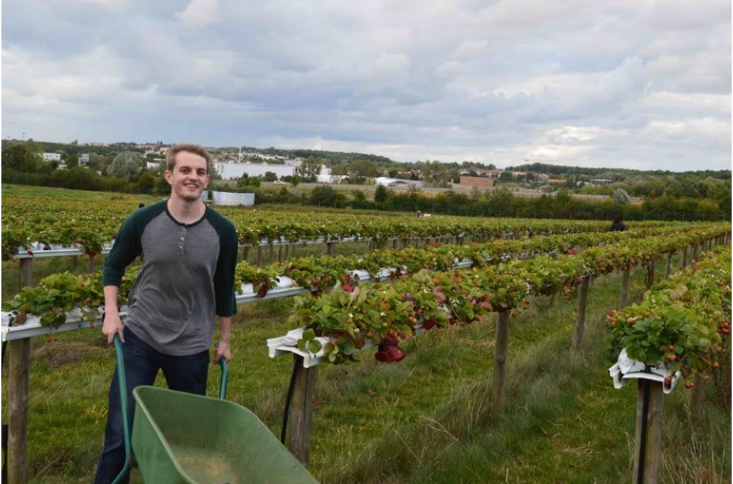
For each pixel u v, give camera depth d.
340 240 16.22
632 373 4.22
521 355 7.70
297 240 14.88
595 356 8.16
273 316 10.08
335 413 6.04
